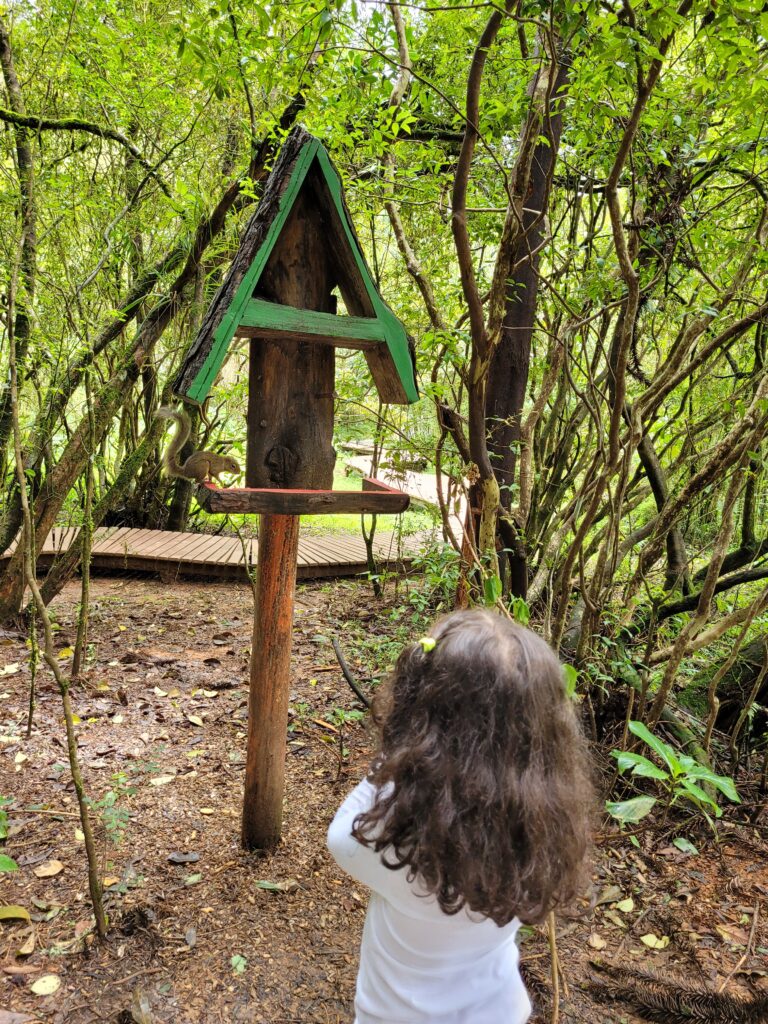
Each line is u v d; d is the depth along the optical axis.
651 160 2.66
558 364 2.91
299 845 2.43
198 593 5.61
